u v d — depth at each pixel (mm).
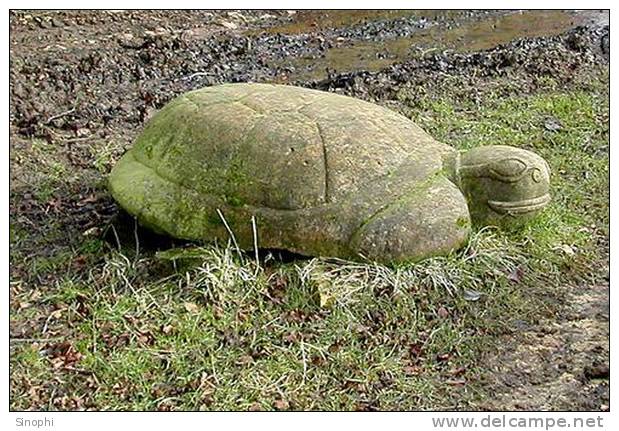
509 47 8562
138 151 5258
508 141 6707
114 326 4582
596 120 7129
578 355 4527
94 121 6875
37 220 5602
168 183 4961
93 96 7332
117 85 7641
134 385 4273
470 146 6555
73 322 4672
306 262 4797
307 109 5020
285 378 4309
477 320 4703
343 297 4656
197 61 8242
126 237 5309
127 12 9445
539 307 4836
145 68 7977
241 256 4832
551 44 8617
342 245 4746
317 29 9555
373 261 4750
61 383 4301
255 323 4598
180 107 5211
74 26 8945
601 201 5953
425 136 5188
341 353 4426
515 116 7141
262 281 4754
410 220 4754
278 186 4742
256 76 8102
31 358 4414
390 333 4578
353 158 4809
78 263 5137
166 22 9391
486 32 9508
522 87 7723
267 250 4867
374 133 4938
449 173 5012
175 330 4543
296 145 4805
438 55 8281
